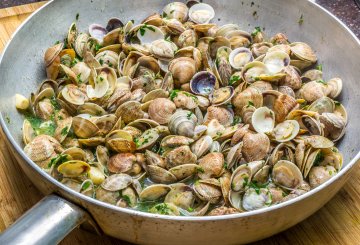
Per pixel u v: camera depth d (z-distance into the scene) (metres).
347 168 0.42
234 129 0.50
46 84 0.53
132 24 0.60
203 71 0.55
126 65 0.56
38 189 0.46
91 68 0.55
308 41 0.58
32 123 0.51
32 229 0.39
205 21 0.61
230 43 0.58
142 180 0.47
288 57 0.56
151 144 0.49
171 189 0.45
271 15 0.60
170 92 0.54
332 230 0.46
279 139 0.49
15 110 0.51
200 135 0.50
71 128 0.50
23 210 0.46
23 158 0.42
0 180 0.48
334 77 0.55
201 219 0.39
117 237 0.43
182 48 0.57
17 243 0.38
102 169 0.47
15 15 0.61
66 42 0.57
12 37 0.52
